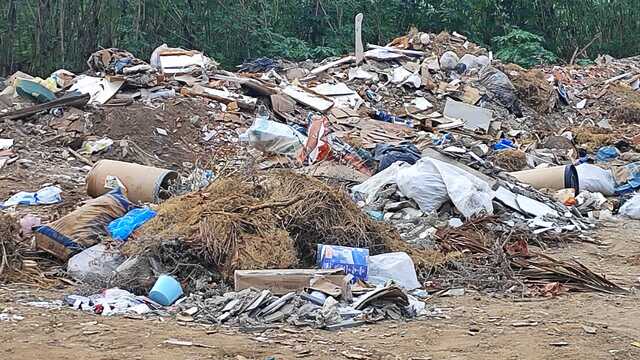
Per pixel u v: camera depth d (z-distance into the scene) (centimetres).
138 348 775
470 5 4041
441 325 908
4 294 970
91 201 1201
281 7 3703
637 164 1902
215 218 1070
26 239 1164
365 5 3869
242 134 2033
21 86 2031
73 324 847
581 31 4281
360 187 1517
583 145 2442
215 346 789
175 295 958
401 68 2588
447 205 1423
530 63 3738
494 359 791
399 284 1069
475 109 2452
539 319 945
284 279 963
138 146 1908
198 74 2280
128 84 2136
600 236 1466
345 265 1045
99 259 1055
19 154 1805
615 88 3066
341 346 812
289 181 1180
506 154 2086
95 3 3064
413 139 2161
